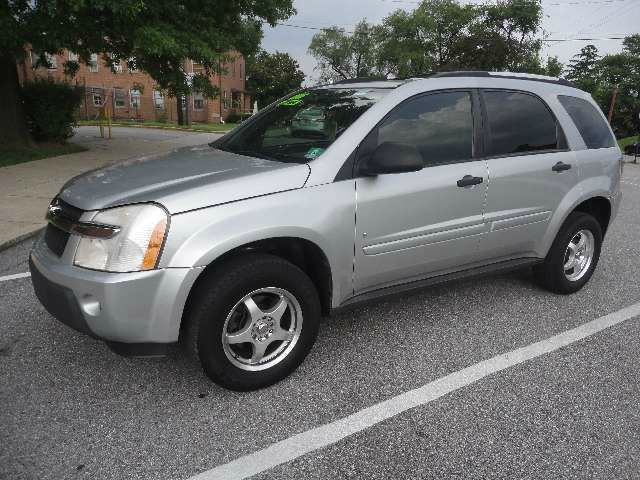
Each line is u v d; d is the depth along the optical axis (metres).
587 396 3.04
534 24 56.53
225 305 2.74
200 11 12.39
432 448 2.56
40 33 10.47
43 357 3.31
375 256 3.29
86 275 2.57
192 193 2.69
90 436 2.58
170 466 2.40
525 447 2.58
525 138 4.03
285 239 2.96
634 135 73.56
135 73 43.12
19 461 2.39
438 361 3.40
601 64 78.69
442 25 60.53
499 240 3.92
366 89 3.63
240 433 2.64
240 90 56.12
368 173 3.11
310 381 3.13
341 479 2.35
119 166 3.35
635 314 4.22
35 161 11.98
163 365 3.26
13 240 5.73
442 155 3.55
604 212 4.79
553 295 4.58
